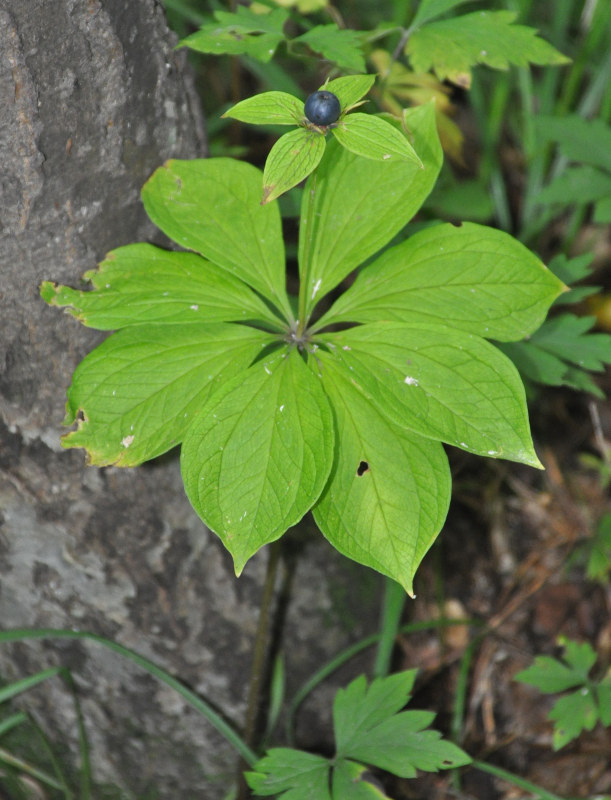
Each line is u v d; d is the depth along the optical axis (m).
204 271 0.83
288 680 0.95
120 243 0.84
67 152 0.81
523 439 0.79
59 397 0.85
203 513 0.79
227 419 0.80
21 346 0.84
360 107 0.95
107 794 0.95
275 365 0.81
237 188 0.83
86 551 0.88
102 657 0.91
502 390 0.80
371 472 0.80
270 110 0.77
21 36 0.79
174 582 0.90
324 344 0.82
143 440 0.81
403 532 0.80
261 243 0.83
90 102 0.81
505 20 0.90
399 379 0.80
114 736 0.94
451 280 0.82
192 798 0.95
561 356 0.94
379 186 0.83
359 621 0.96
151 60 0.82
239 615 0.92
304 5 0.93
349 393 0.81
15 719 0.92
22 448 0.86
